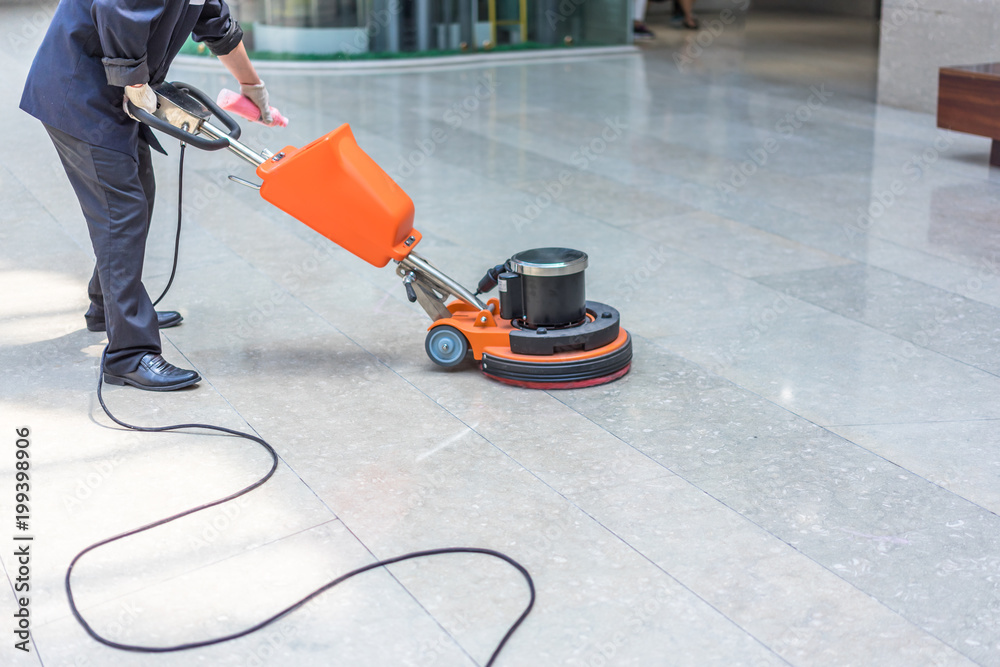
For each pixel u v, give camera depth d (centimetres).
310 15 862
